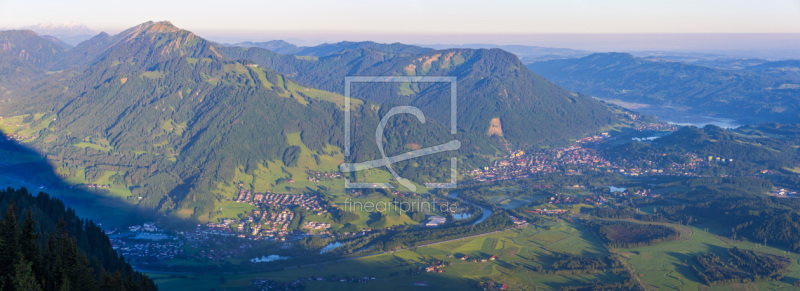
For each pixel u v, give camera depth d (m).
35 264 141.12
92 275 154.25
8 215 140.25
